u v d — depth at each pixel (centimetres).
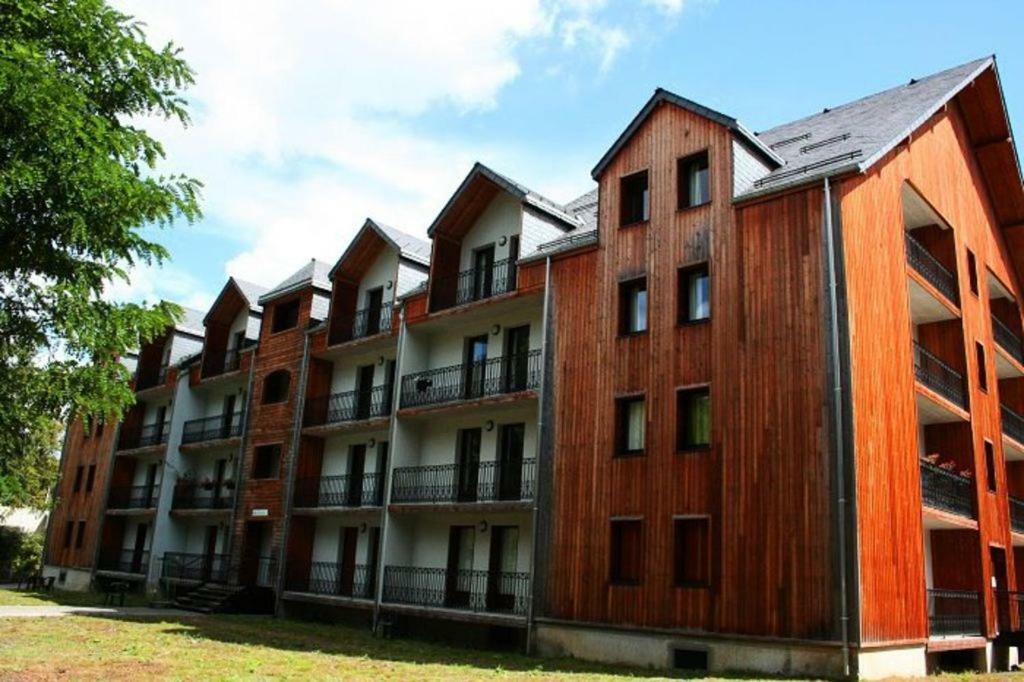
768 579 1584
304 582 2748
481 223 2550
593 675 1517
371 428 2636
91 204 1164
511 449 2327
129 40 1273
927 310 2125
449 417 2442
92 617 2345
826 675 1476
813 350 1636
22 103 1072
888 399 1711
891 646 1555
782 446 1631
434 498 2361
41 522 5412
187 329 3969
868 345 1672
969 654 1984
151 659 1508
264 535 2961
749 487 1655
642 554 1791
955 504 1995
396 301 2636
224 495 3359
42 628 1983
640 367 1912
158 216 1227
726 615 1623
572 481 1969
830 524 1533
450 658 1769
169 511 3488
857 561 1491
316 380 2922
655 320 1912
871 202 1791
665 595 1725
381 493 2600
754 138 1895
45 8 1212
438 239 2541
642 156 2061
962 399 2122
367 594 2516
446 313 2425
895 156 1938
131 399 1298
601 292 2047
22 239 1148
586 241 2103
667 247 1936
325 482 2819
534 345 2330
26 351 1217
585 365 2028
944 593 1862
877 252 1778
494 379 2361
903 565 1645
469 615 2059
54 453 4512
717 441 1730
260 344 3195
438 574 2322
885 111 2133
